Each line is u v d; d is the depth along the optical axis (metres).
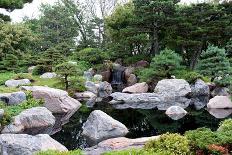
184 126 19.48
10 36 42.75
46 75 36.56
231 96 25.69
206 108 25.44
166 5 33.75
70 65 29.50
